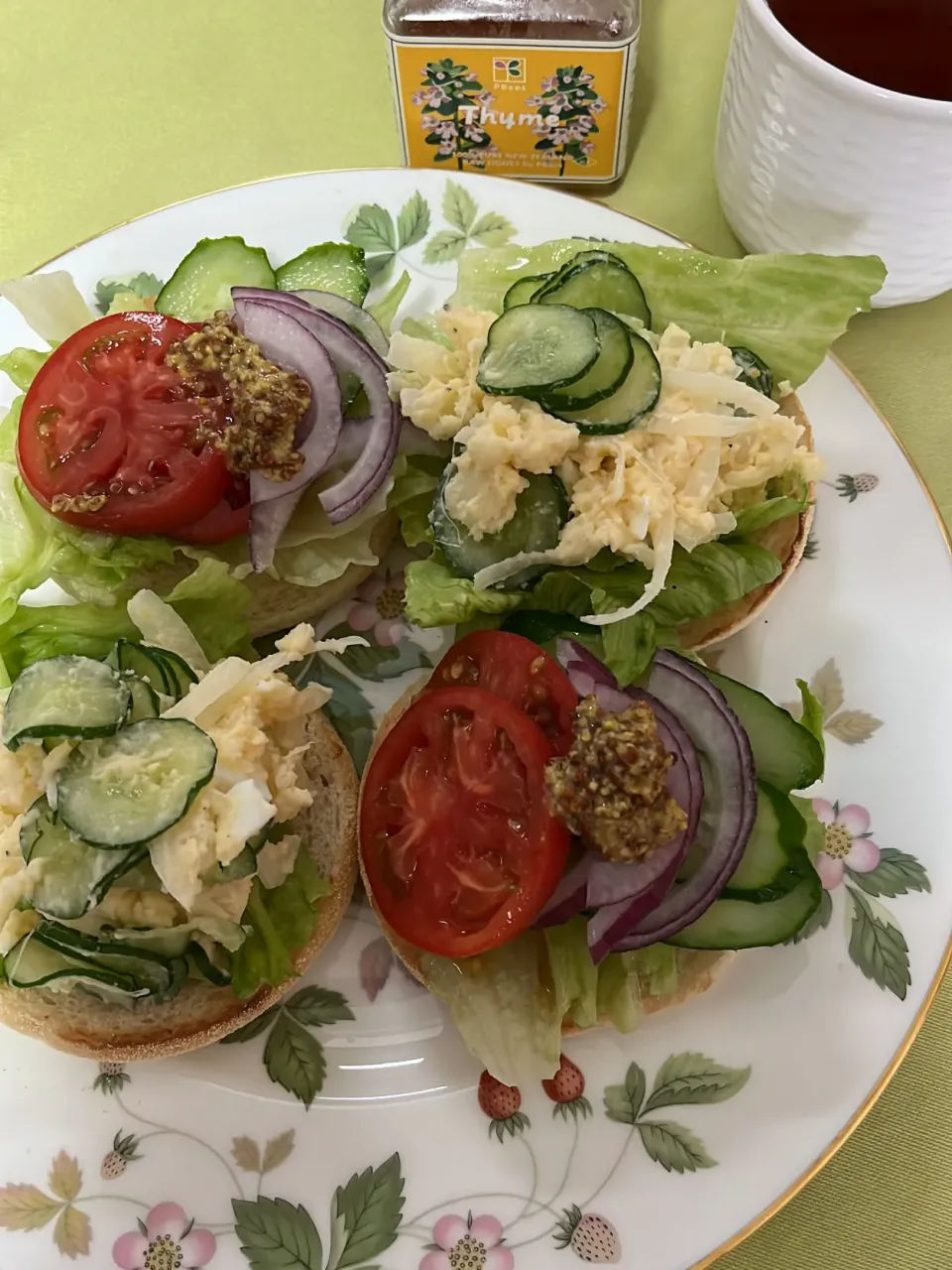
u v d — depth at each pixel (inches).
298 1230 9.5
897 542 11.7
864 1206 9.6
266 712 10.0
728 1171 9.3
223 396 11.1
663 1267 9.0
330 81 15.5
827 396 12.3
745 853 9.4
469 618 10.7
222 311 11.6
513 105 13.5
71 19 16.1
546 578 10.8
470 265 12.4
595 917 9.1
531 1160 9.6
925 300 13.0
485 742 9.7
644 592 10.4
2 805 9.5
